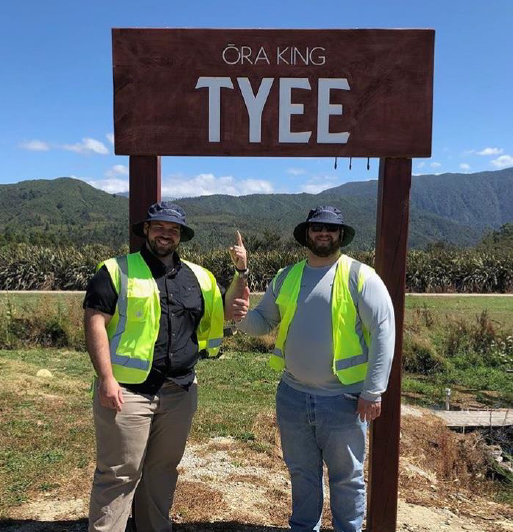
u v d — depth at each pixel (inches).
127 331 92.2
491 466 197.6
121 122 110.4
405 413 231.0
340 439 97.4
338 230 98.2
